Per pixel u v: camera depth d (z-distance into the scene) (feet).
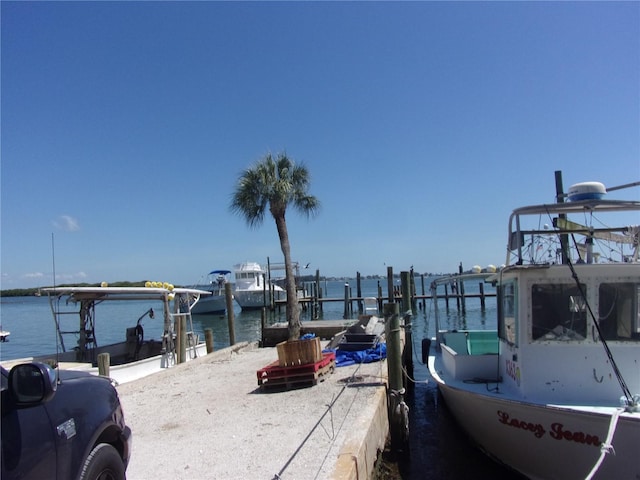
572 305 22.99
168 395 33.83
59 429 11.15
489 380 28.32
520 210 25.17
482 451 27.63
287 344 34.55
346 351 44.98
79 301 46.91
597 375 22.38
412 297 124.77
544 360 23.07
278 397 31.30
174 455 21.30
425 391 44.55
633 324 22.39
